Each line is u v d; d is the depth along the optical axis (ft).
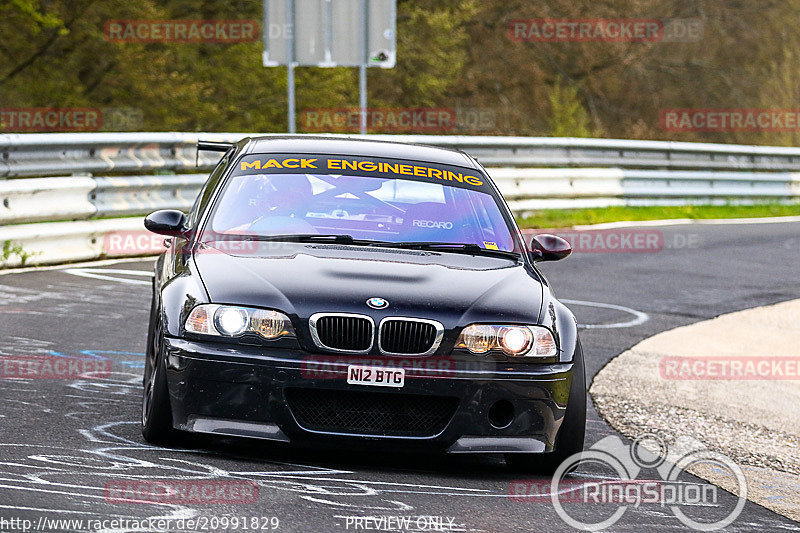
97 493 45.50
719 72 453.99
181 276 57.21
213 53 322.55
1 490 44.70
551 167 201.36
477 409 53.52
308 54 192.24
